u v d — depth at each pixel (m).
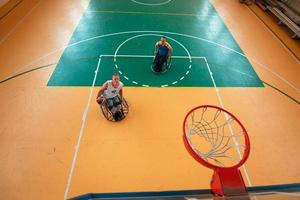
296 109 5.80
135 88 6.04
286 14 9.39
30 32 7.86
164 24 8.84
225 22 9.30
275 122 5.42
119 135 4.93
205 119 5.25
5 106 5.36
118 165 4.40
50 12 9.10
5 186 4.00
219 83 6.39
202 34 8.42
